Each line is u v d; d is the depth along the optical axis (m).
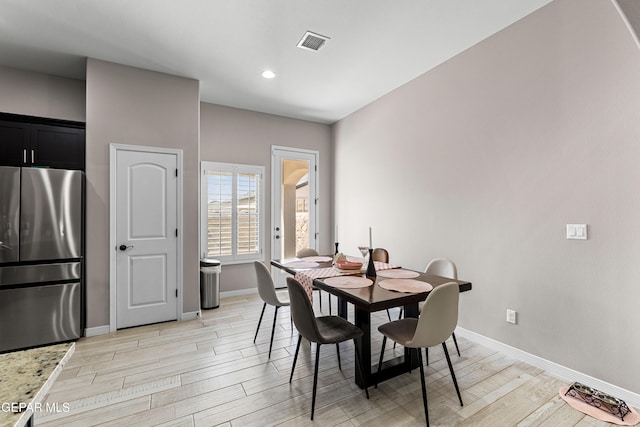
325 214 5.14
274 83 3.60
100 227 3.00
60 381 2.11
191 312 3.41
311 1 2.22
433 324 1.69
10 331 2.59
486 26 2.53
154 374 2.21
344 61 3.09
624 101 1.89
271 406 1.84
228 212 4.32
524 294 2.41
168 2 2.23
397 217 3.74
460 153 2.94
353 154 4.58
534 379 2.14
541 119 2.30
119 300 3.08
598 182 2.01
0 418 0.57
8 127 2.92
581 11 2.08
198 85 3.50
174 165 3.36
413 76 3.43
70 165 3.12
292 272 2.57
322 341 1.78
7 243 2.58
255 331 3.03
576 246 2.12
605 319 1.97
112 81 3.07
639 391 1.83
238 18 2.42
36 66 3.14
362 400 1.90
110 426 1.67
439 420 1.71
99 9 2.31
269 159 4.65
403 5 2.27
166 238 3.31
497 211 2.61
